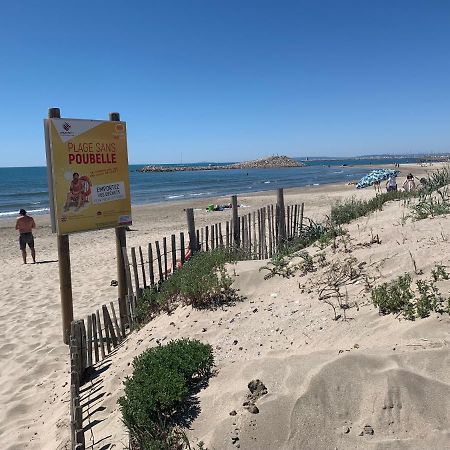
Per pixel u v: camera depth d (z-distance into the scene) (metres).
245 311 5.36
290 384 3.28
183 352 4.00
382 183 40.16
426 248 5.25
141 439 3.27
